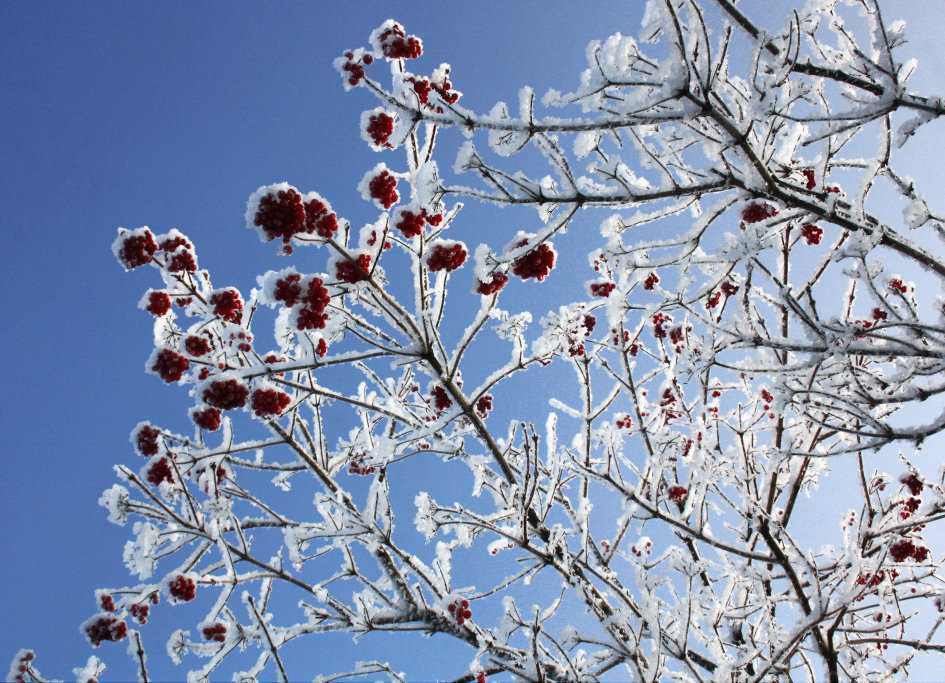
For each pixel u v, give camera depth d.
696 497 4.71
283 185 3.01
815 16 3.49
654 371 5.56
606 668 4.52
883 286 3.67
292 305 3.45
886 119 3.32
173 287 4.35
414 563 4.82
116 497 4.50
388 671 4.74
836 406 3.42
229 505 4.76
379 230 3.69
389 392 5.62
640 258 3.73
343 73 3.20
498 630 4.18
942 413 3.09
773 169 3.55
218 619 4.65
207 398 3.72
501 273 3.51
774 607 5.18
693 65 2.78
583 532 4.40
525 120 2.85
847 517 5.00
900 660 4.63
